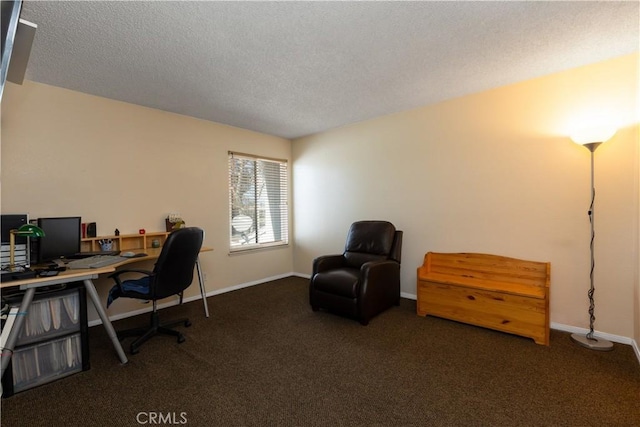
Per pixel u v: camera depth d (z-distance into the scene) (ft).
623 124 7.51
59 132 8.68
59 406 5.46
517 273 8.95
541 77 8.59
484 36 6.49
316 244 14.76
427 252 10.88
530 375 6.28
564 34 6.46
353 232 11.66
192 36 6.28
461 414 5.16
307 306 10.87
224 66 7.64
